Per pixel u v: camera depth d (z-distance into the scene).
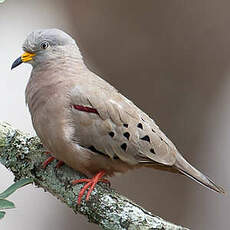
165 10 14.62
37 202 16.77
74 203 10.19
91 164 10.51
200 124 14.66
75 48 10.92
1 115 16.97
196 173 10.68
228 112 14.78
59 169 10.52
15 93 17.14
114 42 14.74
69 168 10.58
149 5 14.61
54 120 10.33
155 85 14.62
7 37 16.98
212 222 14.79
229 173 14.95
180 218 14.59
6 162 10.68
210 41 14.69
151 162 10.54
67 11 15.12
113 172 10.73
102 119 10.36
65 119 10.33
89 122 10.34
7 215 16.73
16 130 10.88
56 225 16.06
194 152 14.66
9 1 16.75
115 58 14.70
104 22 14.77
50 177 10.46
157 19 14.63
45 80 10.59
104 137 10.38
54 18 15.53
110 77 14.70
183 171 10.65
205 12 14.63
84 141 10.38
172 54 14.63
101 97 10.42
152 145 10.47
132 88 14.64
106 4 14.76
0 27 16.92
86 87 10.45
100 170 10.61
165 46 14.63
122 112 10.42
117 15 14.73
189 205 14.63
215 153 14.84
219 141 14.81
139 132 10.43
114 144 10.39
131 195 14.48
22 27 16.86
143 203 14.49
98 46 14.76
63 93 10.38
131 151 10.43
